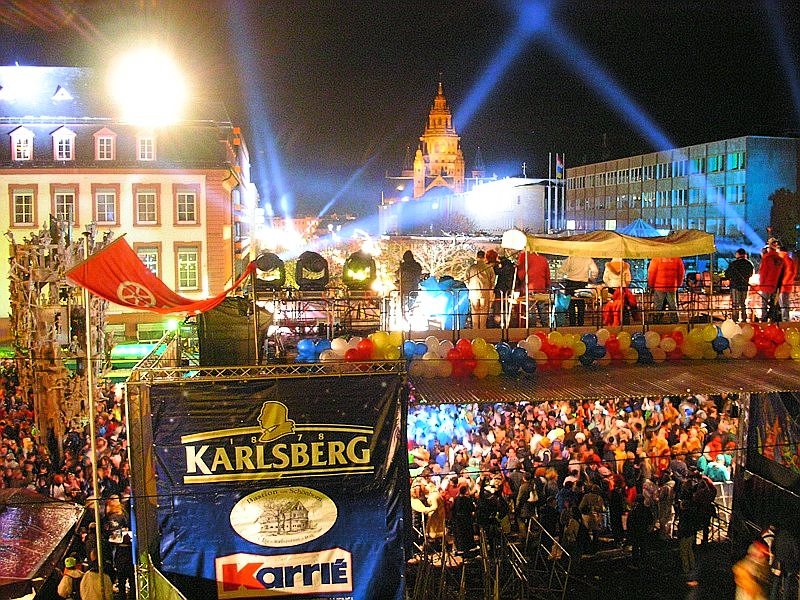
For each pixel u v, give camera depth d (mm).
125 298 14234
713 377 16844
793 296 24250
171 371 13805
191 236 49625
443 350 16594
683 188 82000
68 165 48969
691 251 20484
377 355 15453
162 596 13656
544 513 17734
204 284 49719
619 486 18359
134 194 49312
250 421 13805
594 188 97625
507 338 19016
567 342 17406
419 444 21578
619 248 19875
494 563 16812
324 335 19266
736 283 21312
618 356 17906
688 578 17453
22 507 17047
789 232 74250
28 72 50844
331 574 14000
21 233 48812
